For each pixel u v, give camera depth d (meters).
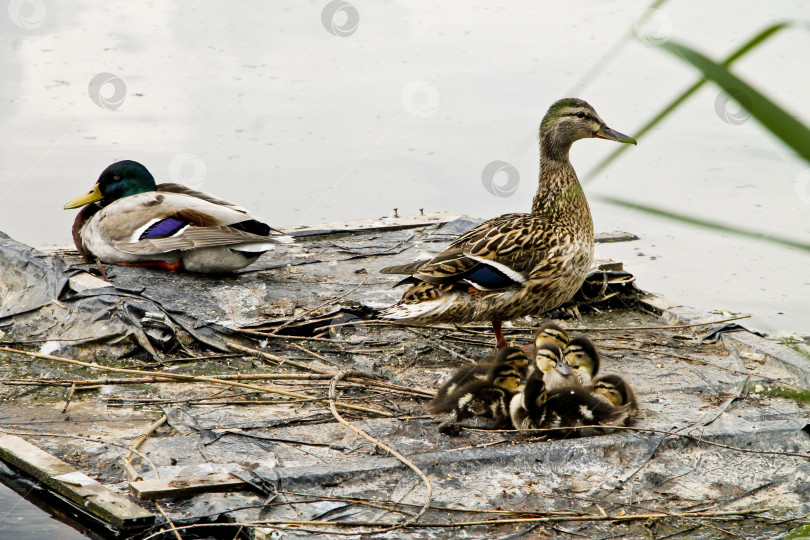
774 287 14.97
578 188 11.63
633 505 8.03
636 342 11.94
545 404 8.93
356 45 26.00
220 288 12.68
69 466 8.23
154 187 14.17
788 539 6.27
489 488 8.20
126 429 9.09
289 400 9.77
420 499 7.93
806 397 5.43
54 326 11.37
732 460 8.89
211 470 8.16
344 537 7.33
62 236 16.44
